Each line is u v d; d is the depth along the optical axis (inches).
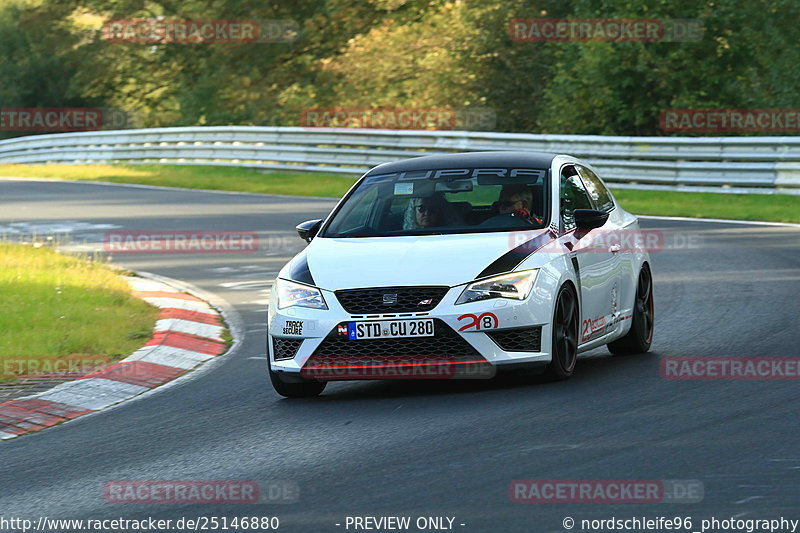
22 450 952.9
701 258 2068.2
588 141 3432.6
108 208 3181.6
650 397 1021.2
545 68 5383.9
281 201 3292.3
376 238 1139.9
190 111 6289.4
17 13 7623.0
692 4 4434.1
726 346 1272.1
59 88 7475.4
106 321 1518.2
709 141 3176.7
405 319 1032.2
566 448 845.8
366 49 5984.3
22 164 5083.7
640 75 4515.3
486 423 943.7
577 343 1130.0
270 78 6304.1
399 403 1054.4
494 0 5497.1
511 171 1206.3
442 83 5585.6
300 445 909.2
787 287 1686.8
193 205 3218.5
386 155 3875.5
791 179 3014.3
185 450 917.8
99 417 1075.9
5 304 1595.7
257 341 1461.6
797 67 4254.4
